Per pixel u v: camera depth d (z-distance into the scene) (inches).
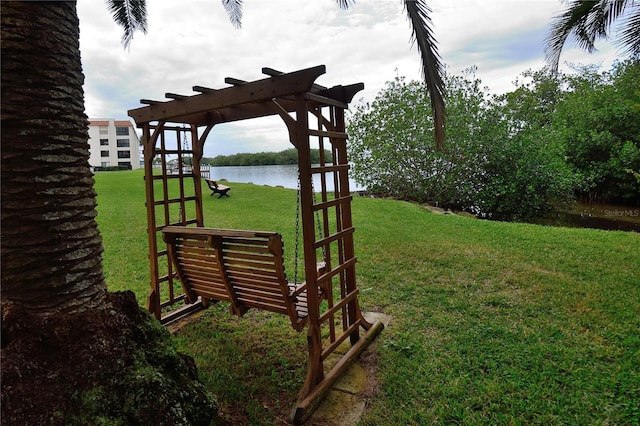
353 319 127.5
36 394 58.4
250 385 106.5
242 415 94.3
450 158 476.7
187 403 74.5
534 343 122.1
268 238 103.7
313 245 100.3
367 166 536.7
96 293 72.8
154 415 65.4
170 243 127.2
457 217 357.1
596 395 95.3
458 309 151.6
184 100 125.6
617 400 92.9
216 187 477.7
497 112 464.4
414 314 149.0
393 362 115.5
